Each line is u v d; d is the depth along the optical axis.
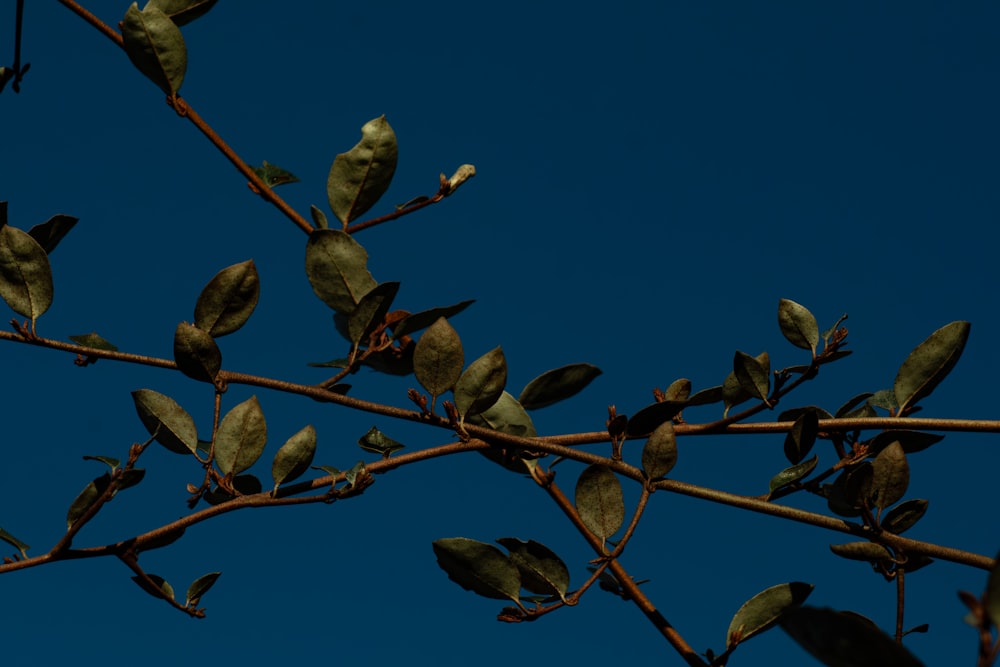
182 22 1.64
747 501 1.50
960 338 1.57
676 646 1.48
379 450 1.60
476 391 1.54
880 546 1.47
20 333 1.55
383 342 1.56
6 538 1.51
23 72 1.65
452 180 1.62
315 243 1.58
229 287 1.56
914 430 1.55
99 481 1.52
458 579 1.50
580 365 1.58
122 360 1.55
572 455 1.53
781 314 1.59
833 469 1.54
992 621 1.25
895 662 1.28
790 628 1.29
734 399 1.61
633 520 1.50
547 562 1.50
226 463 1.54
